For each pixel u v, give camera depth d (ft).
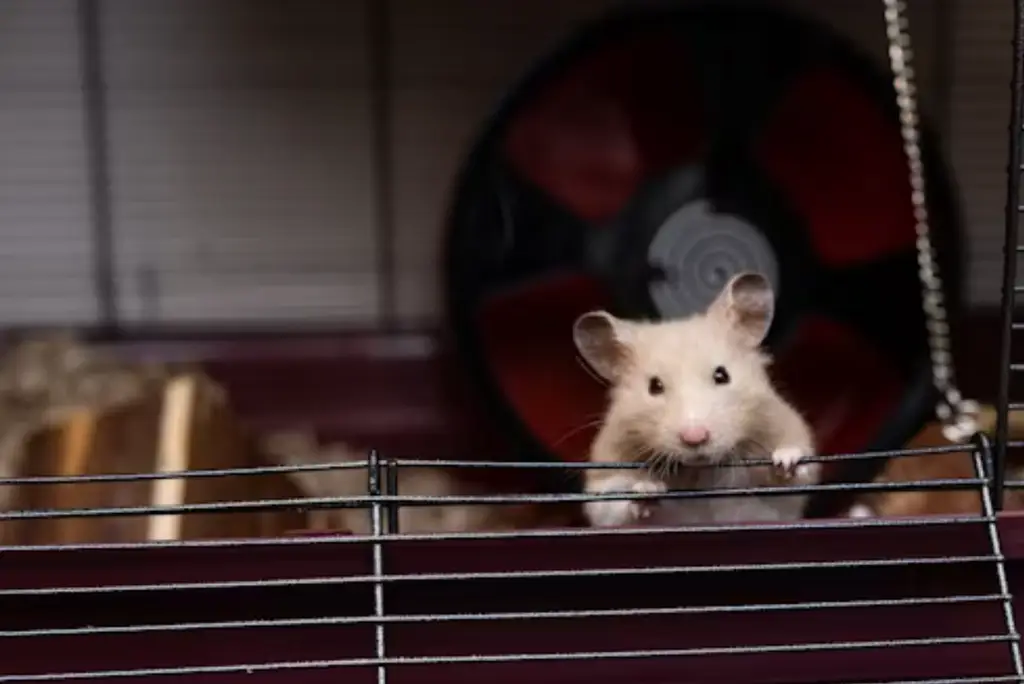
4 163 4.94
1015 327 3.28
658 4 4.26
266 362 4.88
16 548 3.14
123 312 4.98
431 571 3.21
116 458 3.77
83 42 4.92
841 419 4.25
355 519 4.03
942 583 3.26
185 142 4.96
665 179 4.30
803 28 4.26
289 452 4.61
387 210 4.99
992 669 3.27
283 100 4.96
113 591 3.17
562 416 4.30
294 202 4.98
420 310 5.01
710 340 3.46
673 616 3.26
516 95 4.28
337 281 5.01
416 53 4.95
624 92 4.29
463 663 3.19
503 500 3.16
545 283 4.31
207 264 4.99
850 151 4.28
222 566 3.21
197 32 4.93
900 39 3.90
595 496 3.18
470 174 4.29
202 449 3.85
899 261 4.28
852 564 3.18
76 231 4.96
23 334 4.83
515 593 3.24
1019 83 3.14
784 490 3.19
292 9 4.92
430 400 4.90
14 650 3.22
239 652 3.23
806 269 4.29
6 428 3.78
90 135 4.94
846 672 3.27
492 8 4.93
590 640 3.25
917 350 4.25
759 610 3.18
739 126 4.29
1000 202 4.96
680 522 3.48
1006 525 3.22
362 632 3.24
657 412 3.41
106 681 3.22
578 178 4.30
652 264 4.30
